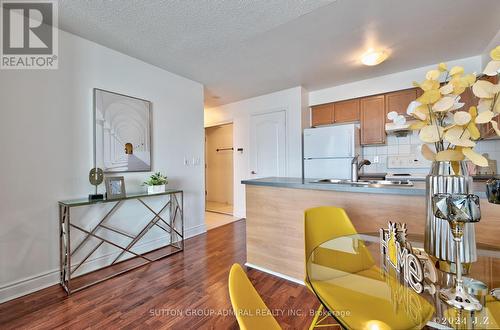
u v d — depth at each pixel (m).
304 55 2.73
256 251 2.39
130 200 2.66
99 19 1.98
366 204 1.84
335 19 2.03
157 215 2.80
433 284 0.95
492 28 2.21
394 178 3.26
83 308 1.72
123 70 2.61
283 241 2.21
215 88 3.87
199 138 3.56
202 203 3.58
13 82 1.86
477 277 0.98
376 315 0.92
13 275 1.84
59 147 2.11
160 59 2.77
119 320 1.59
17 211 1.87
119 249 2.54
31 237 1.94
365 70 3.22
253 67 3.05
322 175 3.52
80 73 2.25
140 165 2.74
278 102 4.09
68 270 1.91
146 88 2.84
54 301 1.80
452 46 2.56
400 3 1.83
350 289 1.08
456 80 0.87
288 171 3.98
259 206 2.37
